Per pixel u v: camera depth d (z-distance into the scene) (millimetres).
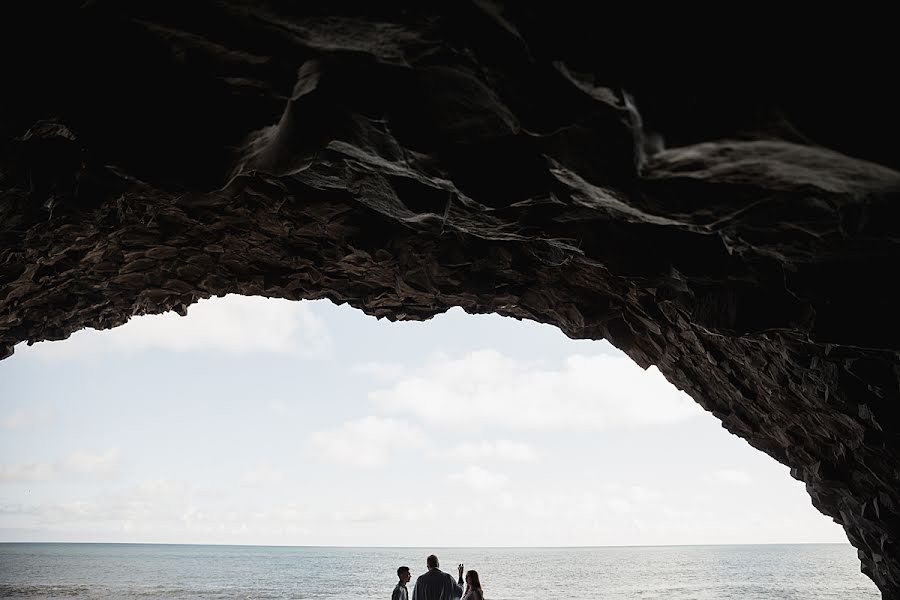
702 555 168625
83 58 4602
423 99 4793
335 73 4691
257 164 5398
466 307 11312
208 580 78688
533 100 4398
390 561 137750
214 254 10383
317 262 10203
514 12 3773
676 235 6172
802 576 83188
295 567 113938
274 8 4137
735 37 3463
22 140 5375
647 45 3611
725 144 3756
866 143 3568
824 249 5070
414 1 4004
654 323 10273
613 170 4781
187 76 4699
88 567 100188
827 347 7066
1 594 53750
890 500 9312
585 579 81188
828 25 3338
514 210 6348
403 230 8695
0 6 4273
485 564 120875
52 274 9844
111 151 5059
